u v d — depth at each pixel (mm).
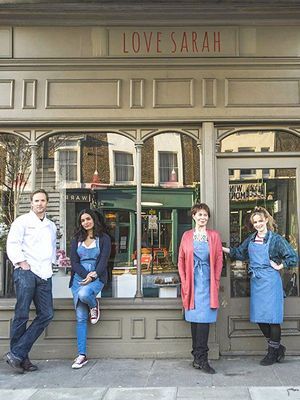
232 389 4559
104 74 5941
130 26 5945
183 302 5223
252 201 5945
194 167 5957
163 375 5027
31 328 5203
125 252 5906
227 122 5906
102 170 6031
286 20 5879
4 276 5938
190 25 5934
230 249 5629
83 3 5789
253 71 5910
